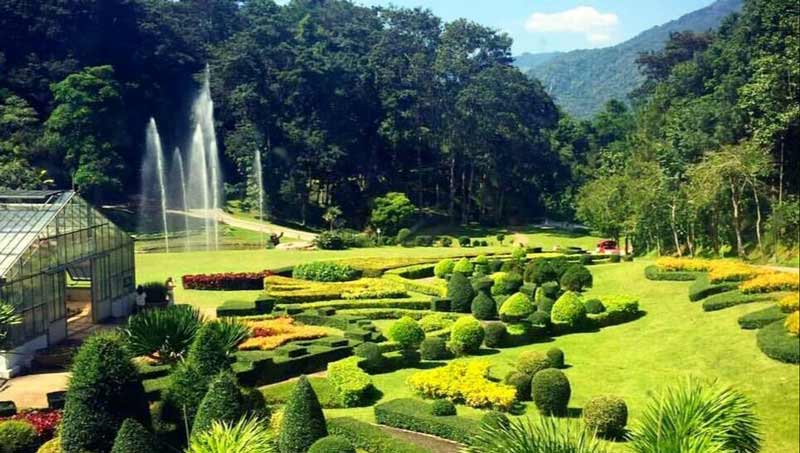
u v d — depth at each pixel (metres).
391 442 17.02
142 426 14.76
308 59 76.31
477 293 33.06
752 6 58.34
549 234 74.88
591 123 105.06
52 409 19.95
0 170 56.84
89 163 65.62
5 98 68.62
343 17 103.56
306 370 24.55
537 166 83.81
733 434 11.41
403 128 78.62
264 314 32.25
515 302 28.11
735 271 29.89
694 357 23.12
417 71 79.56
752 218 47.00
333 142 75.00
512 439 10.21
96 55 77.44
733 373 20.86
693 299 29.44
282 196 72.62
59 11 73.50
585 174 85.06
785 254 41.59
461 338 26.14
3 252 25.42
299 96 76.50
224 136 78.88
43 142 66.06
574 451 10.05
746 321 23.75
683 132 53.91
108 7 78.56
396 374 24.33
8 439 17.28
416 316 32.19
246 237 63.03
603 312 29.72
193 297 36.56
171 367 19.67
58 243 28.09
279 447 15.61
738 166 42.53
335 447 14.37
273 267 43.81
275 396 21.67
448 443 17.80
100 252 31.56
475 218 84.19
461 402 20.98
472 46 86.81
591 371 23.86
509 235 73.62
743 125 52.06
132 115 77.44
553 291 33.75
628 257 46.59
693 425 10.74
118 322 31.78
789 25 51.25
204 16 94.12
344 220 75.25
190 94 82.19
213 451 12.19
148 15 82.44
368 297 35.31
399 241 63.44
